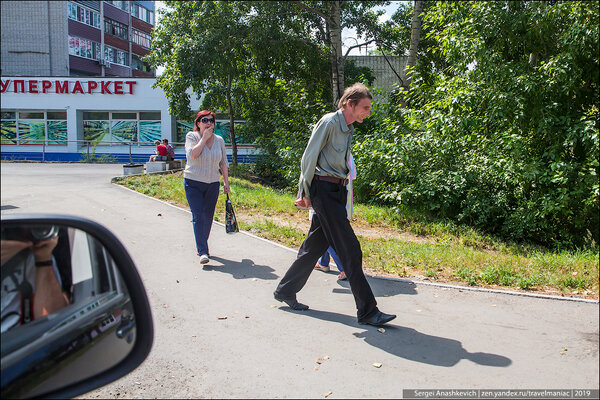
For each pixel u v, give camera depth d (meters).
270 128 19.55
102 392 2.88
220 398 2.83
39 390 1.55
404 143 10.73
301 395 2.86
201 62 16.83
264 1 16.88
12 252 1.63
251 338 3.62
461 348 3.45
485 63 9.69
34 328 1.60
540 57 10.09
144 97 30.44
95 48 31.00
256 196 11.23
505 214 9.96
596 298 4.52
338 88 18.23
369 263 5.71
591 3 8.75
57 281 1.73
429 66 16.47
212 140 5.70
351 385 2.96
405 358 3.30
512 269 5.39
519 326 3.84
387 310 4.21
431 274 5.23
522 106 9.09
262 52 17.72
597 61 9.22
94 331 1.79
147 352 2.00
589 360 3.25
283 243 6.75
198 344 3.52
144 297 2.03
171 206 9.18
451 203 10.66
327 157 3.82
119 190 11.14
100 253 1.92
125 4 34.66
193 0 17.34
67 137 30.70
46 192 8.97
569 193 8.95
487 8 9.60
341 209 3.83
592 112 9.34
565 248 8.95
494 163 9.86
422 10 15.88
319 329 3.80
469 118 9.96
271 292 4.67
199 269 5.37
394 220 9.84
